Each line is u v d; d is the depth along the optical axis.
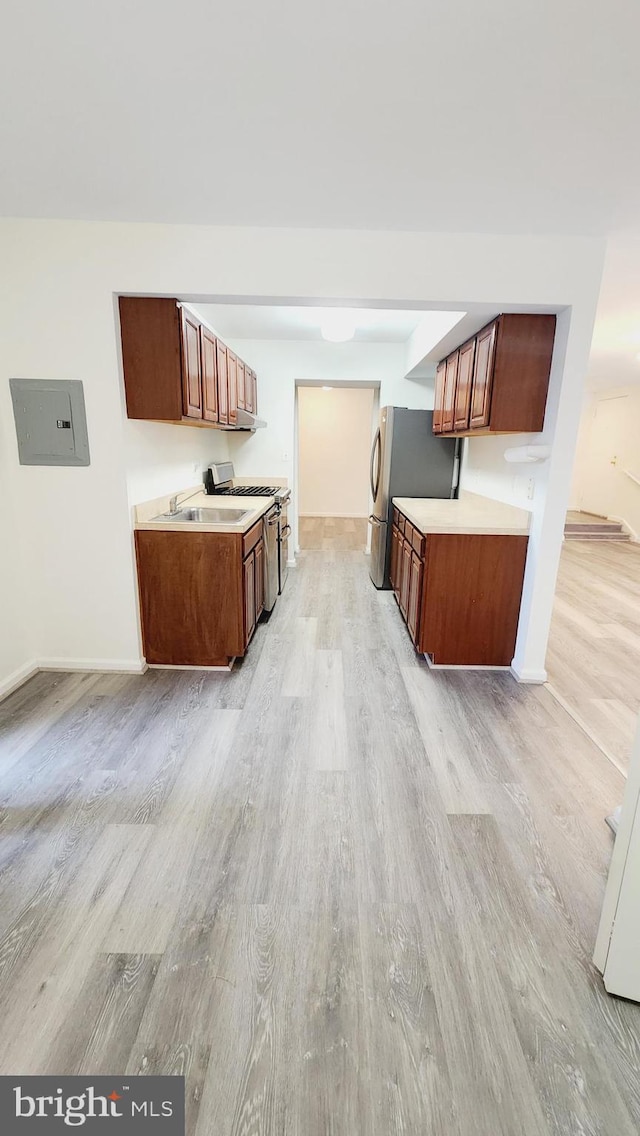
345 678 2.89
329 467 8.70
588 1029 1.16
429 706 2.60
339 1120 0.99
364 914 1.43
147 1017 1.16
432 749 2.22
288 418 5.16
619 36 1.18
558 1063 1.09
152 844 1.67
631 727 2.45
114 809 1.83
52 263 2.37
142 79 1.37
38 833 1.71
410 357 4.52
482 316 2.58
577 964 1.30
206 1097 1.02
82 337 2.46
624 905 1.17
